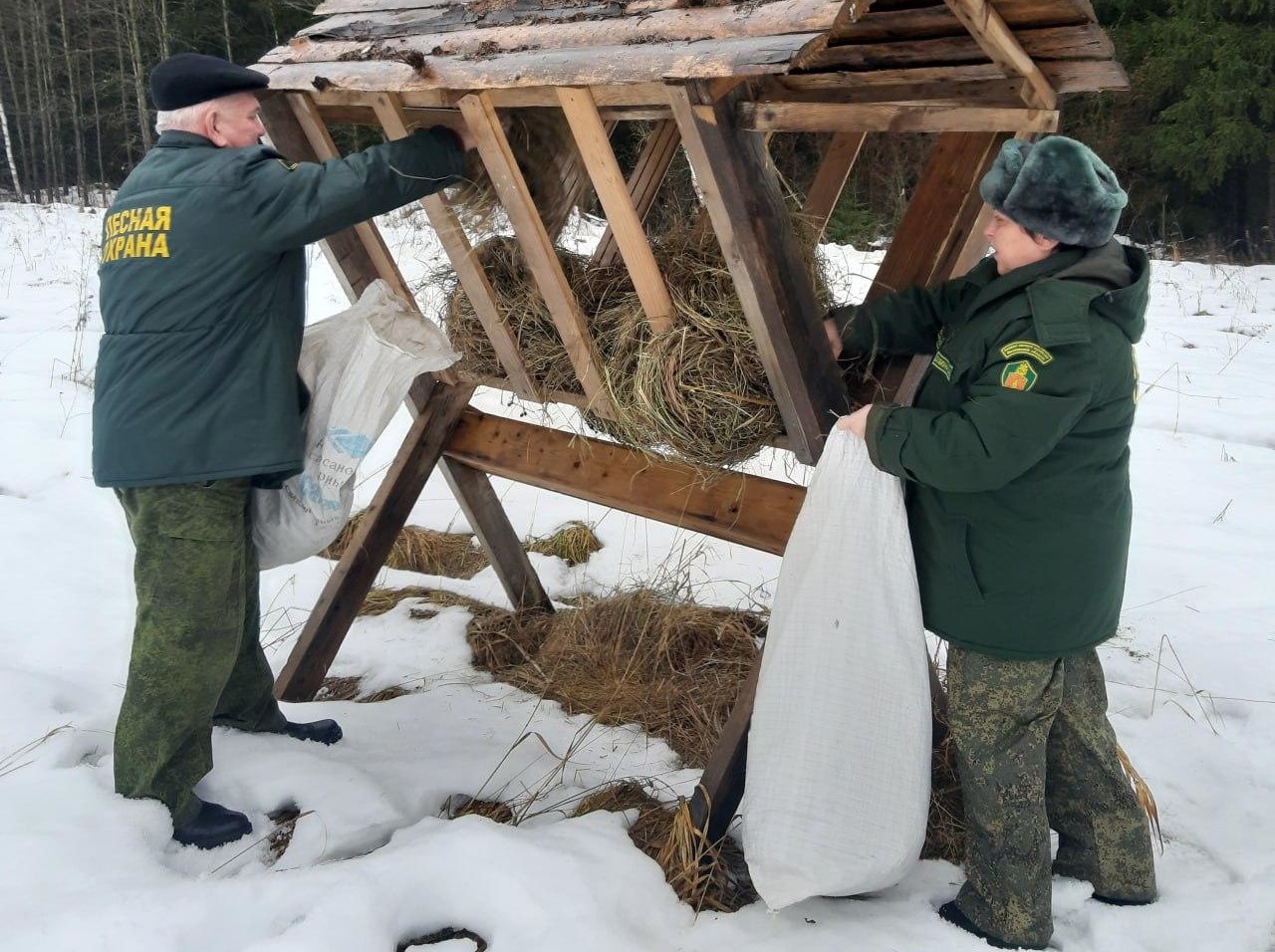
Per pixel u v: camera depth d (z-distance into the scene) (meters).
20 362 6.41
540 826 2.33
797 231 2.16
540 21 2.15
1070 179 1.74
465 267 2.46
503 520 3.46
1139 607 3.58
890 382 2.18
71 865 2.01
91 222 13.69
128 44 22.78
